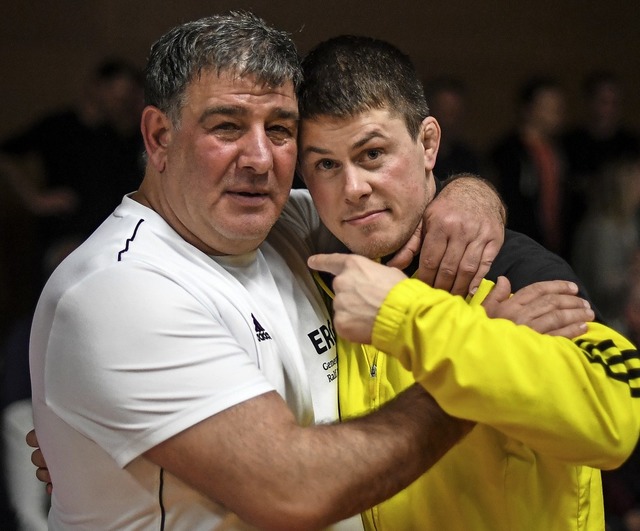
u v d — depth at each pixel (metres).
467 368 2.33
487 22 10.38
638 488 4.89
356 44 2.77
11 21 9.29
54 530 2.86
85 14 9.37
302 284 3.02
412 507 2.78
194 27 2.67
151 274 2.58
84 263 2.65
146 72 2.76
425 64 10.22
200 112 2.62
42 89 9.34
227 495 2.47
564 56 10.63
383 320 2.39
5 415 4.31
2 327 7.60
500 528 2.73
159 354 2.50
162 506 2.60
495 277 2.80
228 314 2.69
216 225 2.68
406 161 2.75
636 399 2.47
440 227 2.72
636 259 6.09
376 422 2.49
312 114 2.71
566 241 8.27
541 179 8.09
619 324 6.04
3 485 4.27
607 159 8.53
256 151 2.62
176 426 2.47
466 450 2.74
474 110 10.42
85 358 2.53
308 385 2.83
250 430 2.46
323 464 2.42
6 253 7.70
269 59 2.62
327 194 2.78
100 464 2.62
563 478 2.68
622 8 10.80
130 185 7.35
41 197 7.22
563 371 2.36
